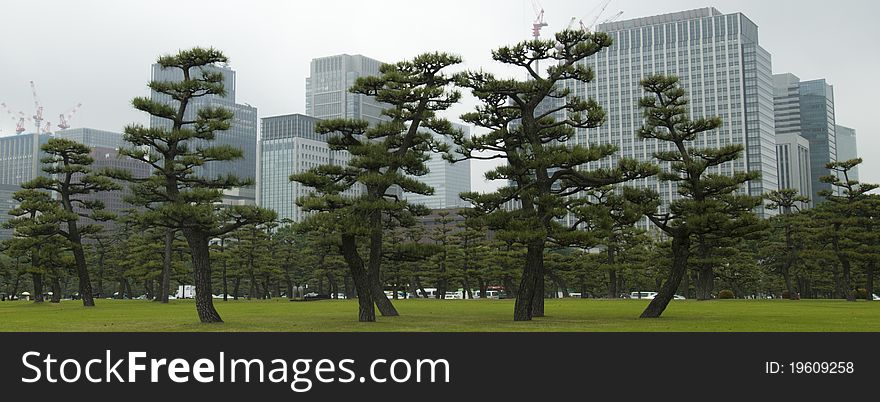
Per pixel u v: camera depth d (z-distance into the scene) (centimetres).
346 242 3700
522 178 3947
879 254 6594
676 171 4238
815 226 7644
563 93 4009
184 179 3806
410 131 3991
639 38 17938
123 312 4928
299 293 9562
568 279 9512
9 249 6331
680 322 3466
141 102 3659
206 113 3838
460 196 3894
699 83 17462
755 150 16812
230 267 8969
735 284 9744
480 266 8781
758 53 17212
